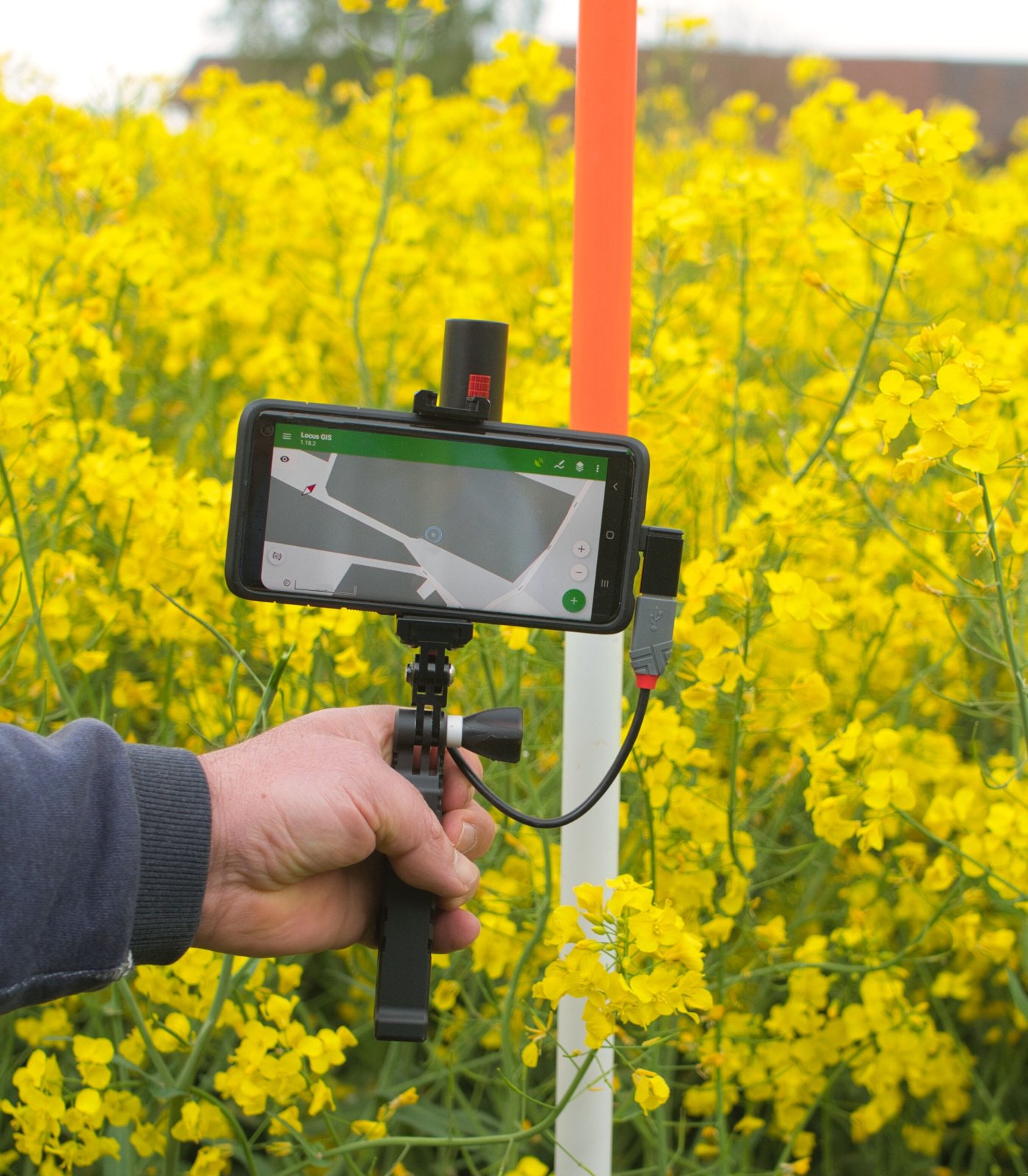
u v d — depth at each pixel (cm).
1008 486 184
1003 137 1498
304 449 88
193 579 171
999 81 1547
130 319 259
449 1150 172
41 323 181
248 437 87
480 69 293
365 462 88
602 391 111
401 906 93
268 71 1127
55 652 190
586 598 90
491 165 382
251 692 176
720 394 219
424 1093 188
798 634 203
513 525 89
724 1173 140
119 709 187
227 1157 151
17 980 79
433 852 91
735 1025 160
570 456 88
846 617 198
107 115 364
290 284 304
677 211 202
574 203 111
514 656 165
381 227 233
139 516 168
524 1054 123
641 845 159
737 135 392
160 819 84
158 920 84
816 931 192
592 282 110
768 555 179
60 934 80
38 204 286
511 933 158
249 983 146
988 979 198
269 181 306
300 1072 138
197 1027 159
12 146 319
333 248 302
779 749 192
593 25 108
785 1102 164
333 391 267
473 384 89
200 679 188
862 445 180
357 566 89
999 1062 193
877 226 275
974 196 331
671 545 89
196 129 390
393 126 240
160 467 183
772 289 268
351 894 99
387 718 98
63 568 171
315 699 172
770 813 207
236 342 284
